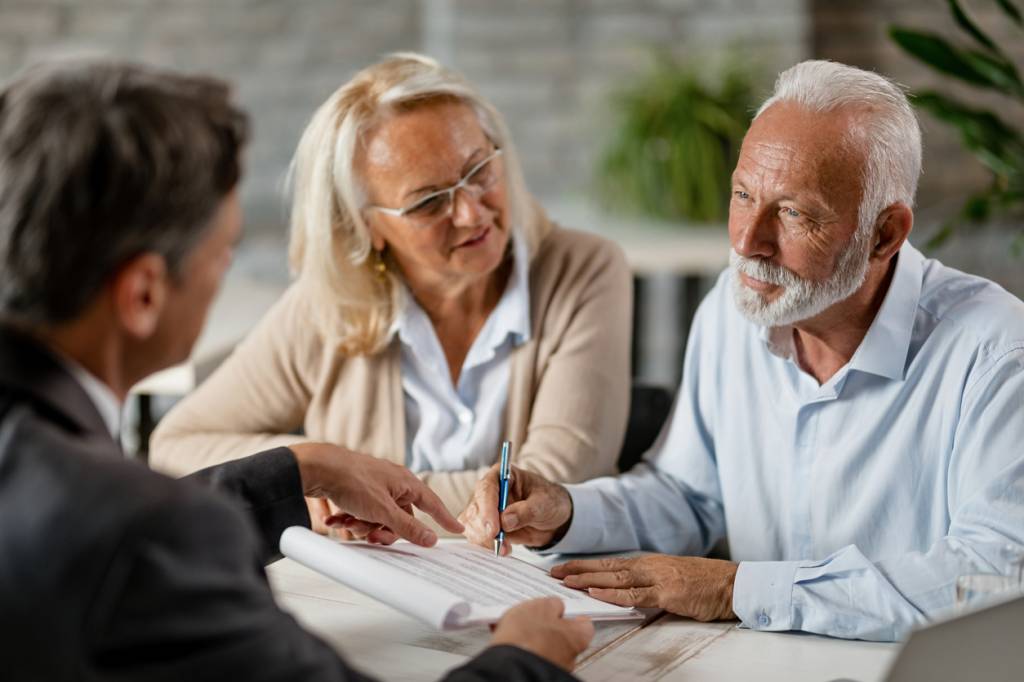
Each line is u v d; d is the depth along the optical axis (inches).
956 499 52.9
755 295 53.2
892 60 179.9
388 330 71.4
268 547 49.1
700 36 175.6
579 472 69.0
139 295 33.7
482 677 36.6
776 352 57.6
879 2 178.5
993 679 32.3
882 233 52.5
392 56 70.3
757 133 52.3
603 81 178.5
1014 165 90.8
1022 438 50.5
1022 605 35.2
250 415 74.9
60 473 31.1
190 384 91.4
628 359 74.2
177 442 74.4
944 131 179.8
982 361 52.2
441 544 53.5
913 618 47.4
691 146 159.8
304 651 33.5
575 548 58.5
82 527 30.2
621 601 50.7
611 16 177.0
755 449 60.0
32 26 179.9
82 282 32.6
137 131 32.5
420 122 66.6
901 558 49.4
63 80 33.0
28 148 32.1
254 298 117.7
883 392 55.2
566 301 72.6
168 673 30.5
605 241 75.8
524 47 178.7
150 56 183.2
